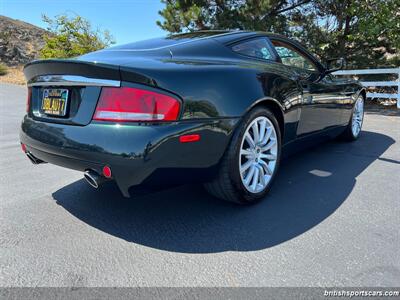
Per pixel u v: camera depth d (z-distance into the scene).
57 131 1.95
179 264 1.66
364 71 7.91
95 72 1.81
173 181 1.87
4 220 2.17
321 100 3.12
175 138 1.77
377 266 1.60
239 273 1.58
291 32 10.09
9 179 3.00
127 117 1.73
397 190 2.56
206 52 2.37
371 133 4.82
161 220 2.16
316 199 2.42
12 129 5.64
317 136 3.25
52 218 2.20
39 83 2.19
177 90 1.80
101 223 2.13
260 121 2.31
